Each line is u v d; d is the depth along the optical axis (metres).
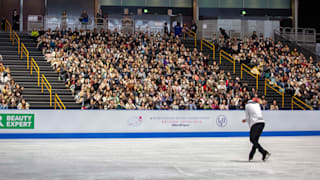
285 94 25.00
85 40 26.02
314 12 33.94
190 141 16.67
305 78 26.14
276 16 35.62
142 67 23.81
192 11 34.94
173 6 34.59
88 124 17.48
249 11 35.62
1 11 31.27
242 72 26.61
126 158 11.34
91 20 30.83
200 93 22.20
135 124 17.98
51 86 21.81
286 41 32.56
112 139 17.34
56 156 11.73
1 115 16.84
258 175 8.72
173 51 26.89
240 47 28.78
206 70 25.16
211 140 17.19
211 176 8.52
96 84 21.11
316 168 9.80
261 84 25.67
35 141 16.17
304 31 32.69
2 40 25.78
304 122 20.25
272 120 19.75
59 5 32.34
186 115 18.61
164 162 10.59
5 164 10.12
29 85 21.48
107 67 23.25
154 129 18.20
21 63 23.38
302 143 16.25
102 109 18.16
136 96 21.00
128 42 26.52
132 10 33.75
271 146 15.08
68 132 17.31
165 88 22.00
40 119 17.12
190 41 30.06
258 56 28.33
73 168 9.51
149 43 27.45
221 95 21.84
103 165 10.01
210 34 32.53
